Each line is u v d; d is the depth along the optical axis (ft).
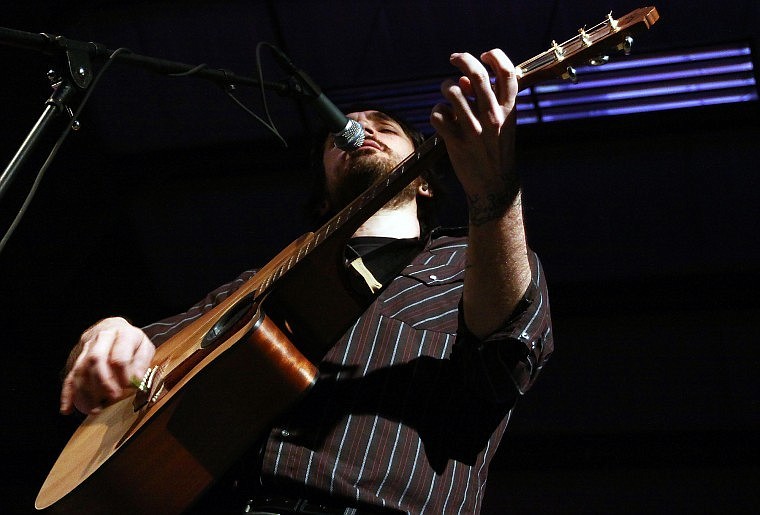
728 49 12.34
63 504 4.87
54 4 12.13
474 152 4.44
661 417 14.37
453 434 5.00
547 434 14.67
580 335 14.56
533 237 14.08
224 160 14.14
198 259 14.92
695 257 13.87
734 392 14.15
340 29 12.80
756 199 13.33
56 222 13.47
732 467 14.17
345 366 5.01
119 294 14.65
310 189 8.00
